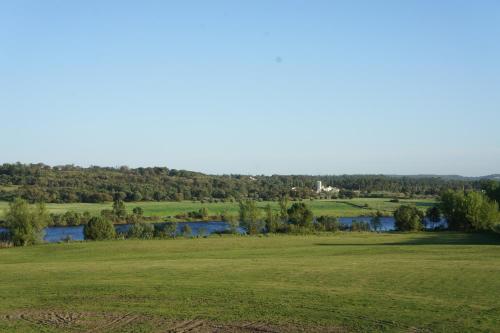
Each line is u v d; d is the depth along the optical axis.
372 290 30.05
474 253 54.19
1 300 28.88
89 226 89.31
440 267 39.81
